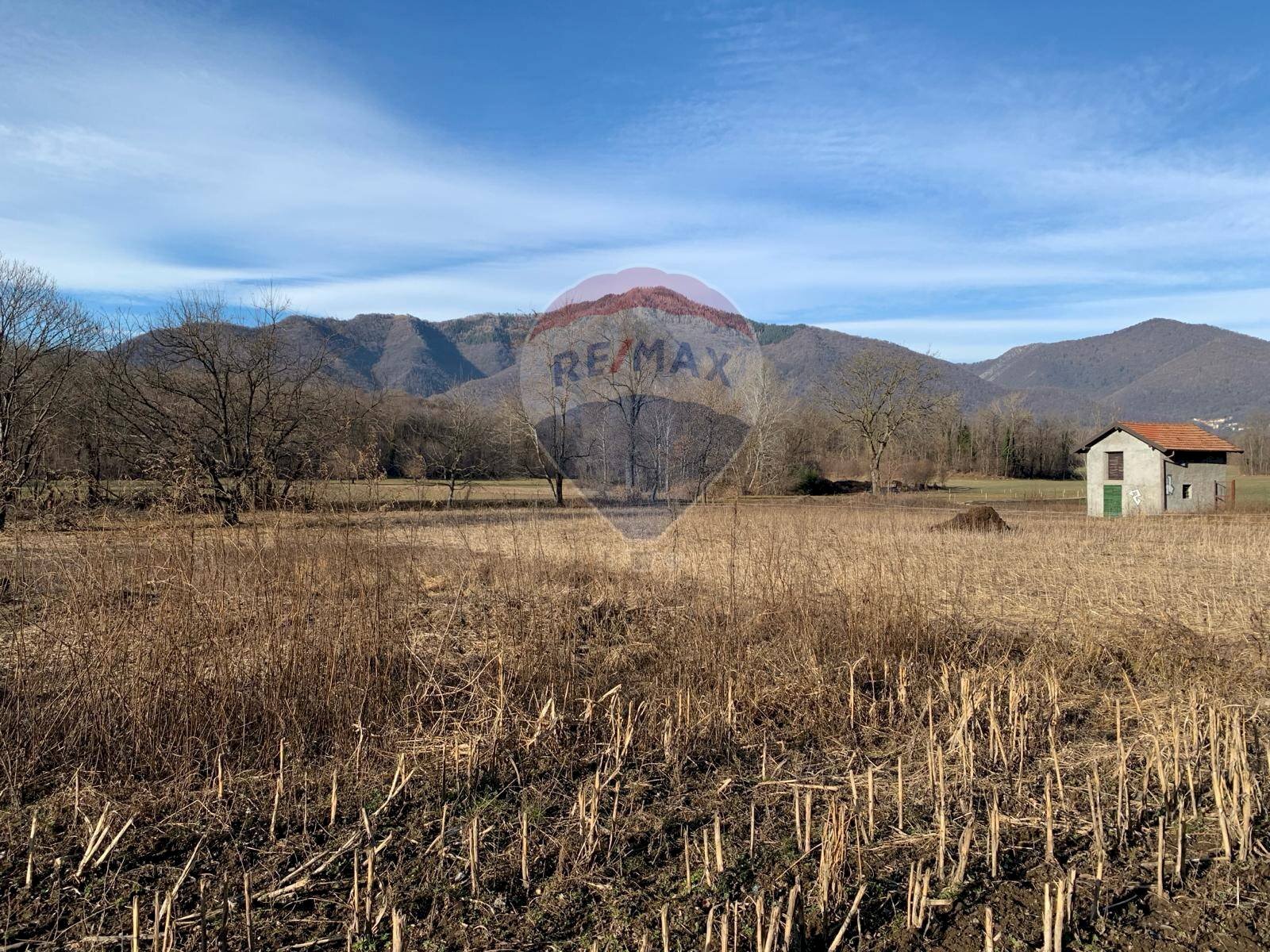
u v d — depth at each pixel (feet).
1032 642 23.25
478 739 14.98
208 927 10.37
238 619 17.03
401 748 15.40
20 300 65.62
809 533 30.96
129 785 14.05
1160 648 22.27
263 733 15.70
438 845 12.26
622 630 22.59
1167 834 13.03
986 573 34.88
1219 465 114.11
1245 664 21.31
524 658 18.97
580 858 12.00
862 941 10.24
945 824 11.78
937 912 10.78
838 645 21.22
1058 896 9.77
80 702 15.14
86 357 68.39
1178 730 15.34
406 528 21.65
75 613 15.94
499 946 10.03
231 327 74.79
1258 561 41.47
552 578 25.66
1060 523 77.56
